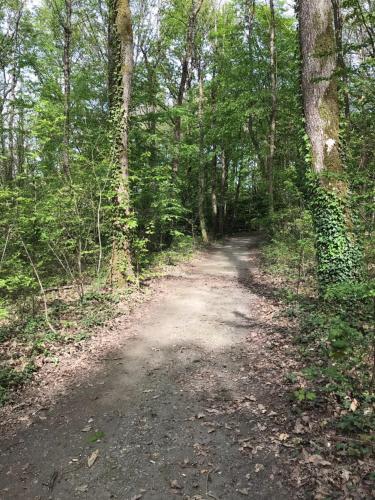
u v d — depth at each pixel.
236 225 35.62
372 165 7.72
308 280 10.07
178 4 19.16
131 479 3.55
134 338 7.14
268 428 4.11
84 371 5.80
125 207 10.21
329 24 8.16
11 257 8.05
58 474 3.66
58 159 9.07
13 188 8.16
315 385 4.74
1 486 3.54
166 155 17.78
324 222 7.99
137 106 16.61
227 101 20.95
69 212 8.70
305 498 3.14
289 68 18.95
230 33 21.83
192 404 4.78
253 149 25.19
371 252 7.77
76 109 15.59
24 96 12.30
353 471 3.31
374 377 4.30
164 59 20.64
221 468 3.61
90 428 4.37
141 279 11.96
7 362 5.91
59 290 9.88
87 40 17.42
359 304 6.80
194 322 8.00
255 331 7.22
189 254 17.14
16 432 4.35
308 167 8.31
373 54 6.75
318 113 8.16
